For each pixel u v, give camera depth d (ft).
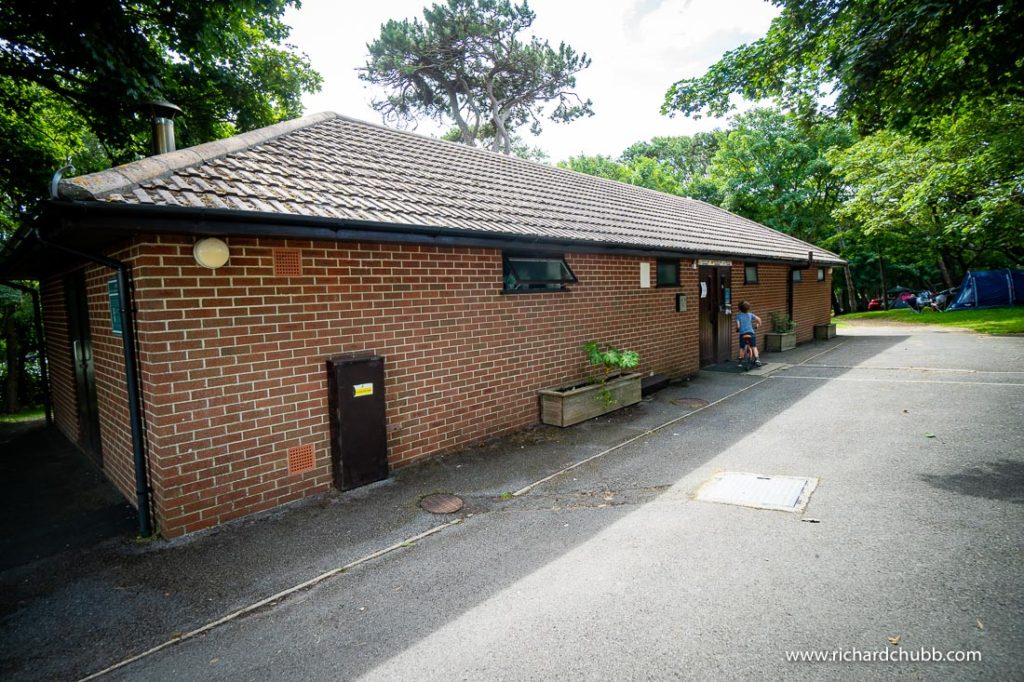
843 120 29.40
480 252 22.16
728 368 39.34
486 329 22.56
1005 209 50.57
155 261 13.76
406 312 19.51
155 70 32.81
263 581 12.40
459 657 9.46
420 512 15.89
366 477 17.97
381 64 90.58
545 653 9.41
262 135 22.31
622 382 27.63
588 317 28.12
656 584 11.39
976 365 34.96
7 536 15.25
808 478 16.93
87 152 55.67
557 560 12.74
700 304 39.45
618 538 13.67
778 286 51.34
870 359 40.93
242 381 15.49
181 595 11.93
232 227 14.33
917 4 20.70
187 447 14.58
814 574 11.36
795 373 36.40
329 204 17.01
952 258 101.96
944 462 17.60
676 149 150.61
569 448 21.58
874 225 66.39
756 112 97.66
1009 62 22.57
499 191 28.19
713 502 15.56
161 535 14.65
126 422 17.02
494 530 14.58
